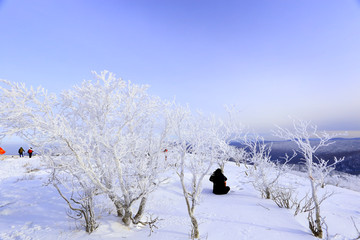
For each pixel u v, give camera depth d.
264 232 4.02
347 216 5.18
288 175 10.42
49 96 3.92
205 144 4.75
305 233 4.01
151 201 6.00
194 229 3.89
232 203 5.96
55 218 4.65
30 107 3.55
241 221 4.58
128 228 4.36
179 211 5.33
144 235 4.03
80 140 3.71
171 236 3.95
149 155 4.79
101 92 3.98
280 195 5.93
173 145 4.82
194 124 4.68
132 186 4.52
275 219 4.69
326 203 6.58
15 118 3.46
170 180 7.85
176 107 4.59
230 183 9.05
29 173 9.86
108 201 5.36
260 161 7.21
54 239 3.77
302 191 8.02
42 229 4.14
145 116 4.60
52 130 3.40
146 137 4.81
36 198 5.78
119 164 4.11
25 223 4.38
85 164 3.90
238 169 12.23
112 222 4.48
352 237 3.92
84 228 4.22
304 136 4.45
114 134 3.93
